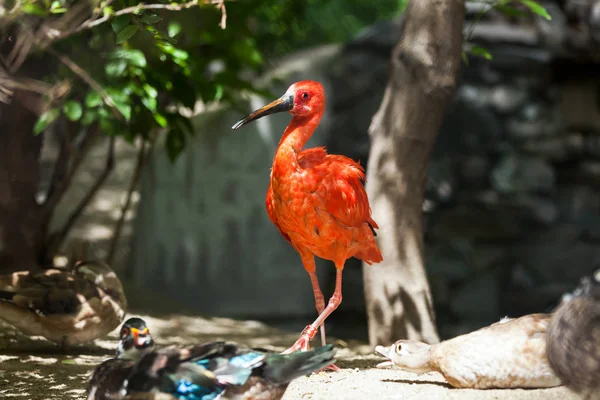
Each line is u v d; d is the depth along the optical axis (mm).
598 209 21391
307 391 7367
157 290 20656
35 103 10773
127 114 10133
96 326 9289
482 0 11797
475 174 21156
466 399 6816
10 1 8133
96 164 21531
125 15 8547
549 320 7148
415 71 11203
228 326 14203
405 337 11078
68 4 9531
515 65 21219
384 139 11375
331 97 22406
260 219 22484
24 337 10648
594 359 6020
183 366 5797
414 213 11305
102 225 19234
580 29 20422
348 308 21391
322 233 8328
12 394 7602
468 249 21062
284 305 22422
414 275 11234
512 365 7004
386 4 31234
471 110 21266
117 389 5910
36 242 12938
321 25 30672
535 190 21266
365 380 7848
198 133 21578
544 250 21234
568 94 21406
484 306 21031
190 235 21438
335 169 8336
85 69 10336
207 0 8328
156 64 11398
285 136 8359
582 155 21406
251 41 14266
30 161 12461
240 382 5809
